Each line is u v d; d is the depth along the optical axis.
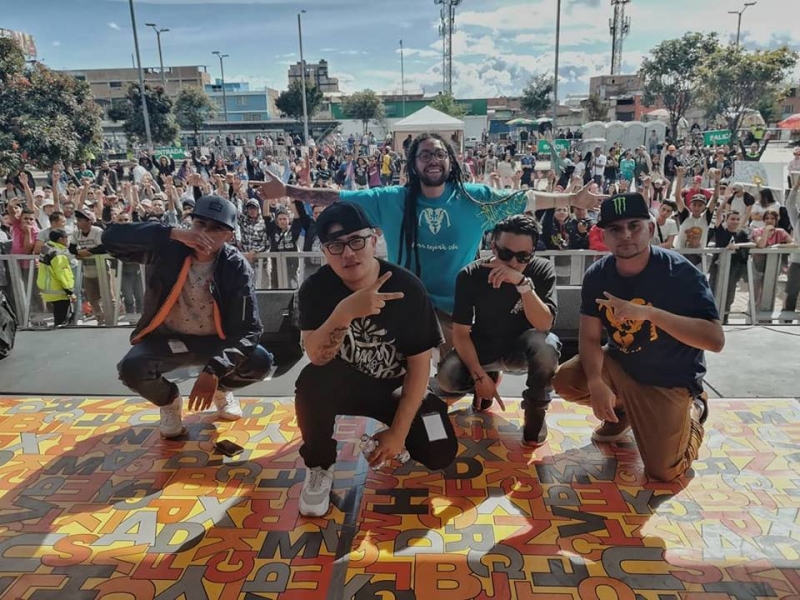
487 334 3.26
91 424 3.43
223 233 3.04
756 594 2.06
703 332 2.49
